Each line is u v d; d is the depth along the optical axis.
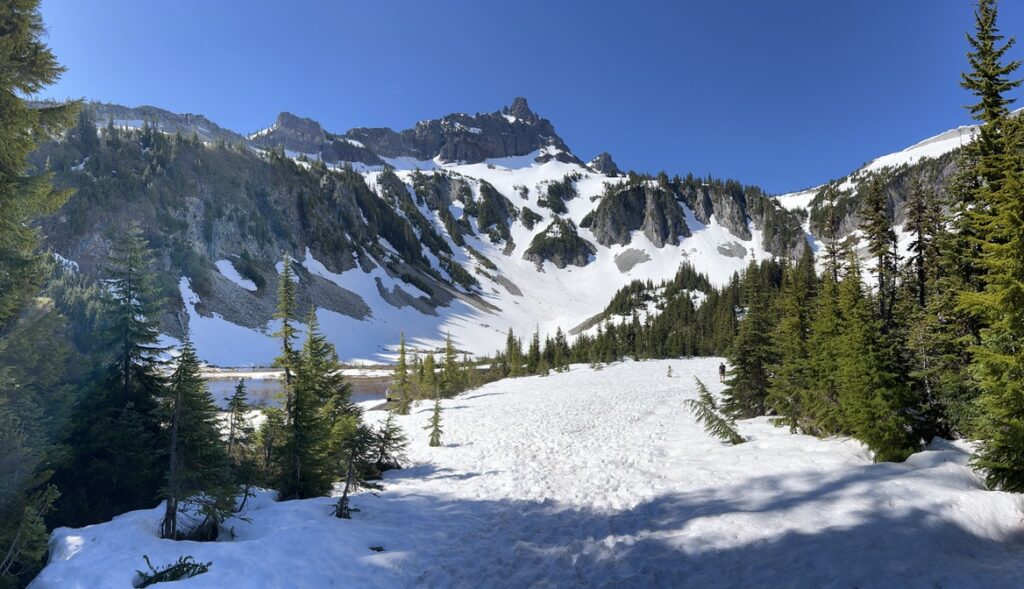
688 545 9.48
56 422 12.73
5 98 10.18
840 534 8.90
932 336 15.31
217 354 79.75
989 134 13.70
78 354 15.05
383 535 11.22
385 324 122.00
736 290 97.81
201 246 99.75
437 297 155.88
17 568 9.30
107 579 7.49
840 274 25.31
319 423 14.99
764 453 15.62
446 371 57.31
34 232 11.38
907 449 12.93
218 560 8.47
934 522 8.88
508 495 14.88
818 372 17.12
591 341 92.12
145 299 16.08
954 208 15.15
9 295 10.84
